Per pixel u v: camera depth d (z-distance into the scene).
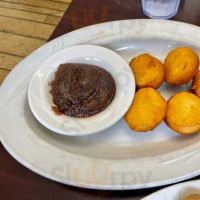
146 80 0.65
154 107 0.60
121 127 0.66
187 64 0.65
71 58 0.72
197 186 0.51
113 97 0.66
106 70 0.70
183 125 0.58
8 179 0.59
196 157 0.55
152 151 0.61
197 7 0.82
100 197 0.56
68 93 0.64
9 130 0.63
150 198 0.50
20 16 1.47
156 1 0.79
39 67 0.71
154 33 0.75
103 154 0.62
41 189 0.58
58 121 0.63
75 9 0.87
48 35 1.38
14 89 0.70
